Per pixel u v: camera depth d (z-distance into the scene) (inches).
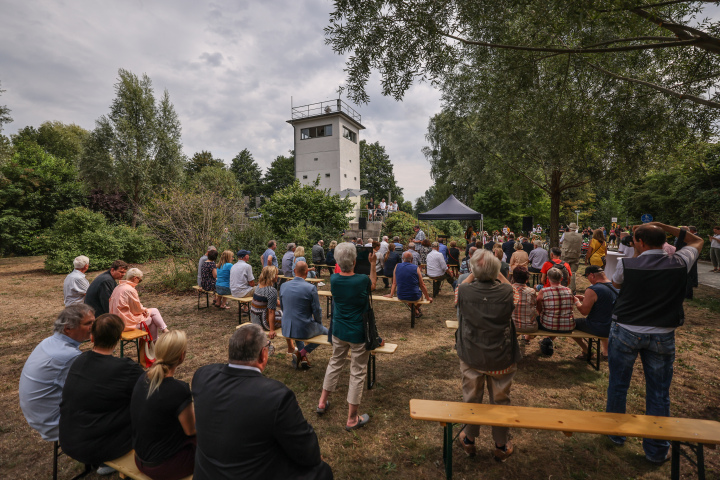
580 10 160.2
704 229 588.1
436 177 1181.7
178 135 984.9
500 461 107.0
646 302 101.3
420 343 214.7
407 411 136.4
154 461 73.1
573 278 337.1
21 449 116.0
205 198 426.3
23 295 375.2
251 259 423.5
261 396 56.7
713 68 210.1
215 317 276.8
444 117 584.1
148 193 903.1
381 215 1010.7
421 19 188.5
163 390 72.2
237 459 55.2
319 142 1122.7
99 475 101.7
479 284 100.6
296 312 159.0
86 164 887.7
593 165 360.5
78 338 97.7
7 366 189.3
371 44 200.5
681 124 237.0
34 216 855.7
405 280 242.8
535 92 270.4
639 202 767.7
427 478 100.3
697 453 85.0
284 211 620.7
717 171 563.8
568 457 109.0
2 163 722.8
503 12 202.5
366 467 105.4
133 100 923.4
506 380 101.7
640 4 157.0
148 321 179.3
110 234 586.9
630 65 256.4
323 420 130.6
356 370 124.2
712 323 238.5
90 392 81.0
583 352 185.2
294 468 60.9
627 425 89.0
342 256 123.5
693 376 163.0
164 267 426.0
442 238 406.3
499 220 1226.0
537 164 482.3
